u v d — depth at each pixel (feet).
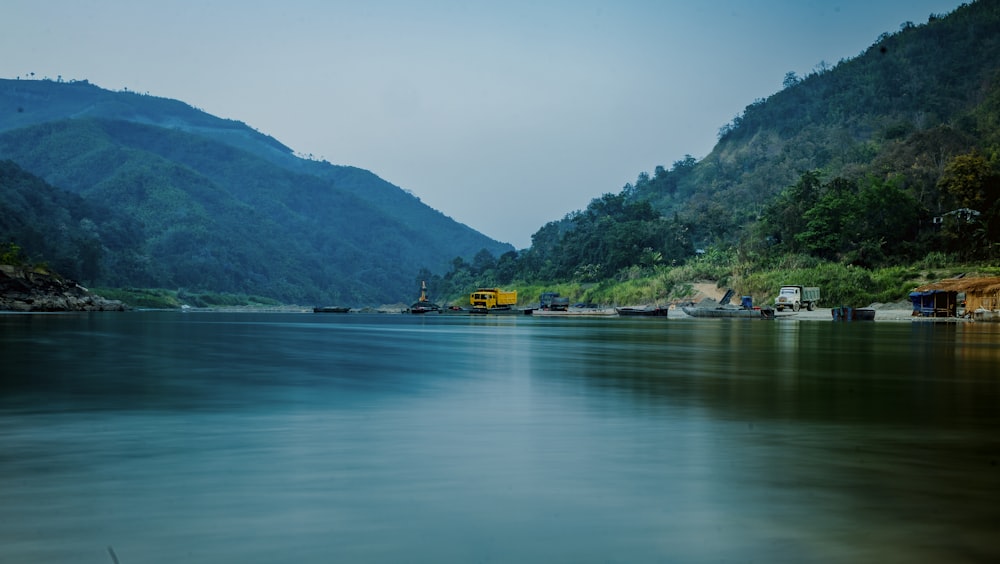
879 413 43.88
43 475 28.48
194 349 104.78
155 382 61.98
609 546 20.44
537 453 32.60
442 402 49.62
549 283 617.21
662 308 354.54
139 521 22.59
